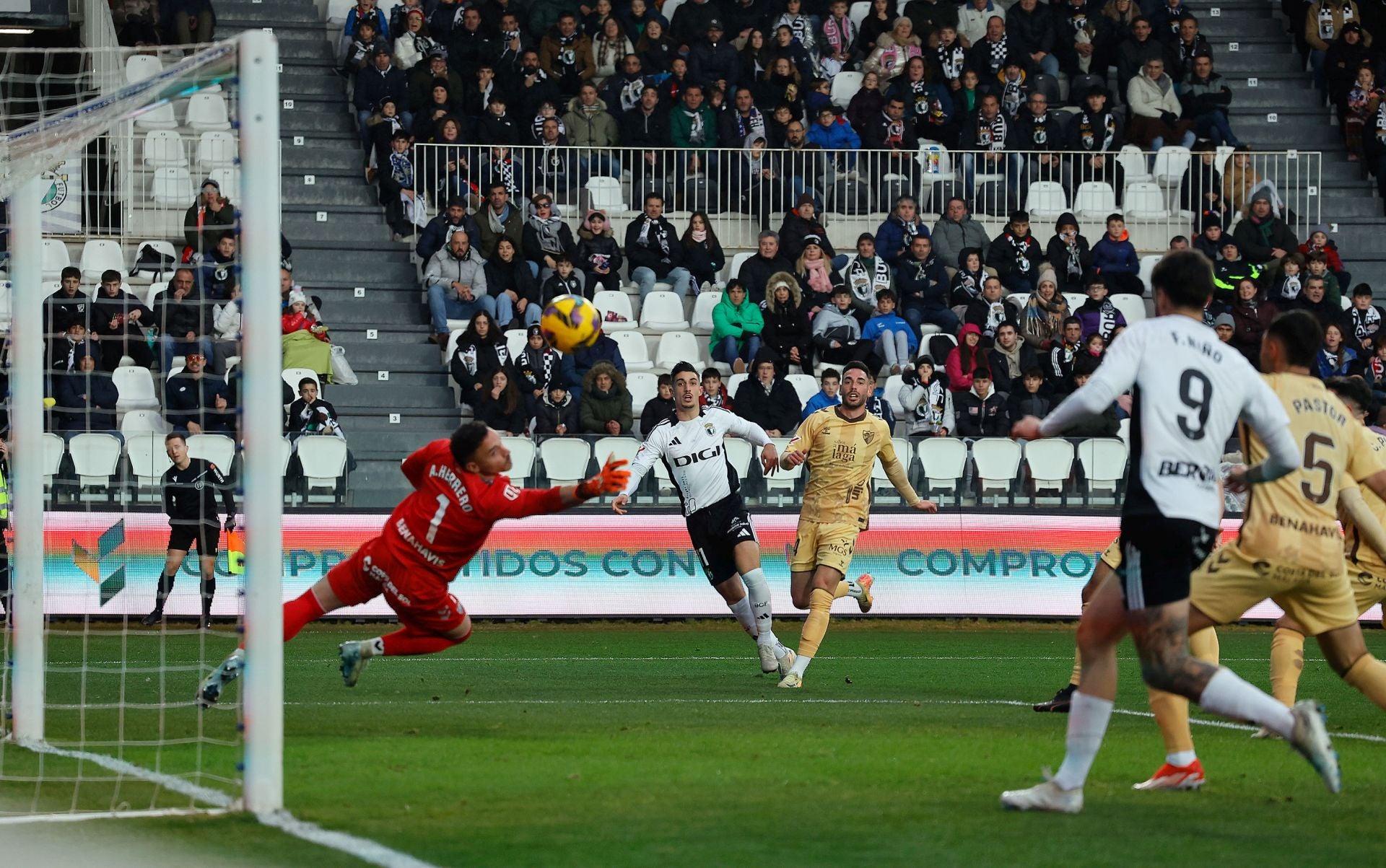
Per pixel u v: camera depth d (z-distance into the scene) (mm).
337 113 37938
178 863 8523
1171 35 40562
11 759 12422
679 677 19281
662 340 34094
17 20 30906
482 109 36812
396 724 14344
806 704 16281
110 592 26141
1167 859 8570
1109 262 35688
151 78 11914
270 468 10000
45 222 30734
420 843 8906
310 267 34562
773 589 28156
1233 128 42156
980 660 21984
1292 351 11734
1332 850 8883
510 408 29984
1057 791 9883
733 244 37469
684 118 37312
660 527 28234
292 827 9406
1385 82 41906
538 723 14453
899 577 28469
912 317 34156
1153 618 9500
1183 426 9492
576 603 27812
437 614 13906
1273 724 9188
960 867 8320
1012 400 30578
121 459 26266
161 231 32219
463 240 33156
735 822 9508
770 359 31297
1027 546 28797
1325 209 40531
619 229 36938
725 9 40281
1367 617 29250
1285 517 11516
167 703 16312
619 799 10289
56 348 27266
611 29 39375
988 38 39844
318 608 13852
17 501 13500
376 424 31406
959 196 38281
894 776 11352
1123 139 39562
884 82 39656
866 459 18453
